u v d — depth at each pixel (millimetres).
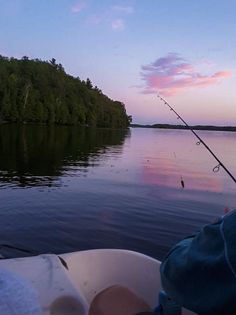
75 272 2824
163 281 1565
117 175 14477
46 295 2236
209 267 1297
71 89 84938
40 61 86312
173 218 8375
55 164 17047
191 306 1355
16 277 1684
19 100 69625
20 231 6902
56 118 76125
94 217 8047
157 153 26875
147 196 10531
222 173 16578
